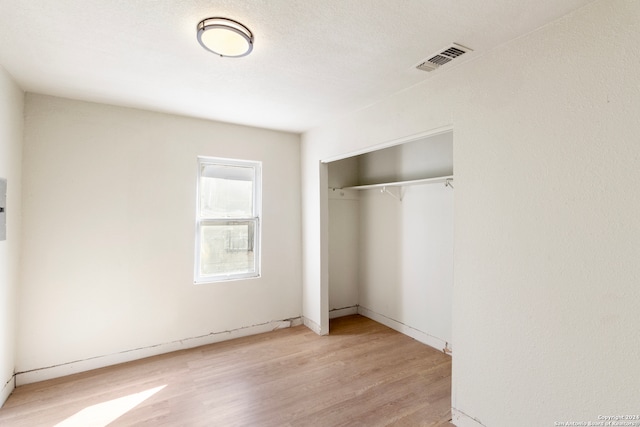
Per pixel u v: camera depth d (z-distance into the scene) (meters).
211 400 2.29
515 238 1.74
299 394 2.37
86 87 2.46
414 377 2.62
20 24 1.64
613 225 1.39
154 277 3.04
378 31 1.70
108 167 2.84
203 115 3.18
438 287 3.21
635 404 1.33
